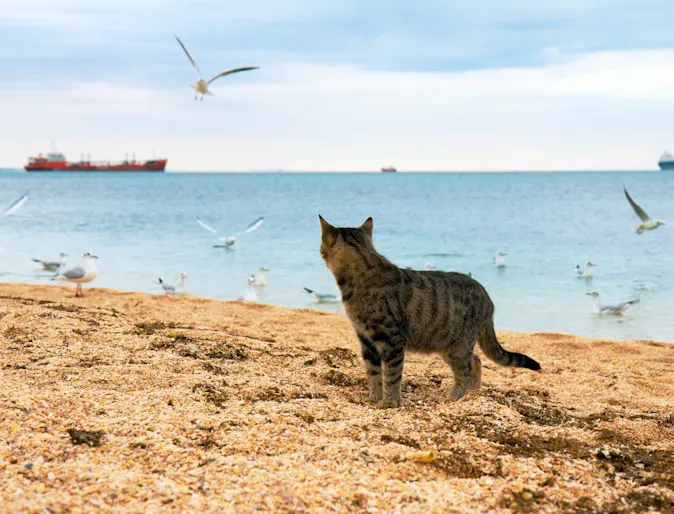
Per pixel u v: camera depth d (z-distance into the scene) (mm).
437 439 1975
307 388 2312
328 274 6602
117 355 2400
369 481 1778
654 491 1784
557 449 1968
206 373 2324
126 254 7871
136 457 1814
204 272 6660
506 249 8625
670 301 5320
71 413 1964
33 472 1733
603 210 15898
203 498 1690
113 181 46844
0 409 1933
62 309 2908
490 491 1768
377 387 2334
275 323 3502
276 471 1791
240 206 17906
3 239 9188
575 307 5121
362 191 29875
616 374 2838
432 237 10047
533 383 2650
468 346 2398
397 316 2289
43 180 47906
